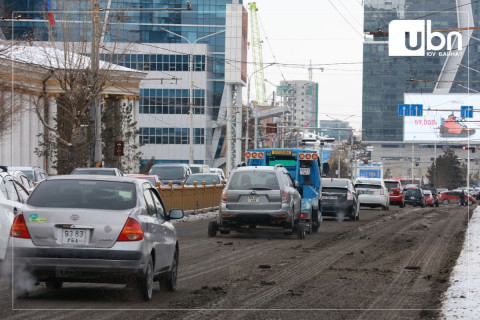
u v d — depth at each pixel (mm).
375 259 23125
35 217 13289
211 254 23719
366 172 110688
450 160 167875
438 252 25781
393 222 45250
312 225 35469
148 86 133250
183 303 14000
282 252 24781
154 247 13977
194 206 49312
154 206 14867
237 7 120250
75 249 13117
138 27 133750
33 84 69562
